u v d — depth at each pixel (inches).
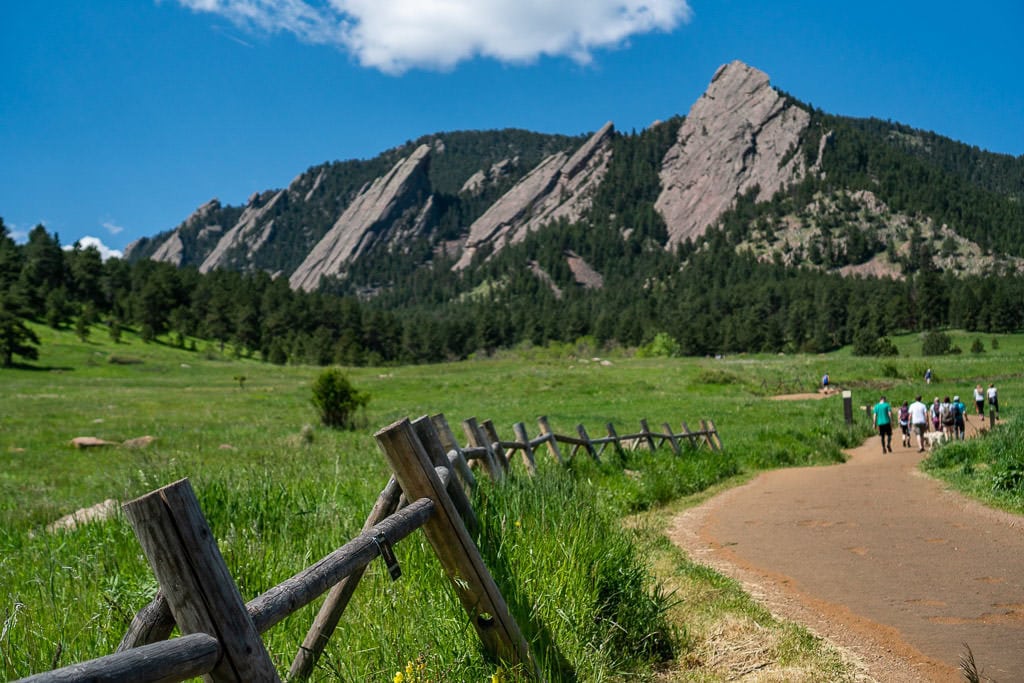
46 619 148.8
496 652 132.4
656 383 2206.0
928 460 569.6
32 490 549.3
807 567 250.1
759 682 153.1
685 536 316.5
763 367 2496.3
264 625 78.9
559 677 136.6
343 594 120.1
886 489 443.8
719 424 1250.0
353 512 244.1
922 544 278.8
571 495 245.0
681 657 170.9
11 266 6028.5
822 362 2596.0
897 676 152.3
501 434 889.5
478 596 130.6
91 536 241.0
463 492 148.2
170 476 358.6
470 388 2267.5
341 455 580.4
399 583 164.6
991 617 186.5
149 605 76.1
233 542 202.8
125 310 6348.4
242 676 71.7
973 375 2310.5
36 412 1481.3
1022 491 366.9
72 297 6348.4
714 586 224.8
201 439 952.3
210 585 71.6
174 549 71.1
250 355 6328.7
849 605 203.2
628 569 191.5
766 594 217.9
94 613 150.8
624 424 1256.8
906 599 206.2
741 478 548.4
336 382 1176.8
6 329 3661.4
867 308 7775.6
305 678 119.3
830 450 756.0
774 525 335.3
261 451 745.0
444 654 133.0
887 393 1777.8
